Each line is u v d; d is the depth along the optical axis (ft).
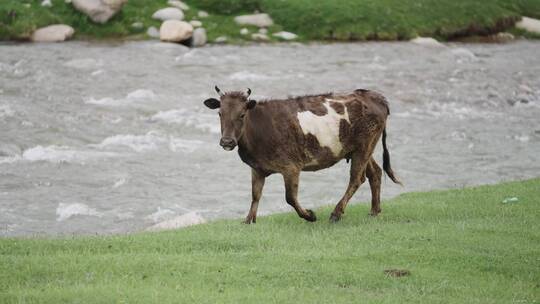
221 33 471.62
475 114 358.02
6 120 303.48
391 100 369.91
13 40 444.14
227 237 159.02
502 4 569.23
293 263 139.95
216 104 166.30
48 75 377.50
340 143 172.76
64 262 137.39
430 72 424.05
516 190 210.59
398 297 122.83
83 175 252.42
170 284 126.62
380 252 146.92
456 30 520.42
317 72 410.52
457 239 157.69
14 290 121.60
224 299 118.32
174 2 493.77
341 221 177.17
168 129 312.09
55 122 307.58
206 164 274.16
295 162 169.48
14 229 201.05
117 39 456.45
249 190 247.29
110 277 129.80
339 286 129.39
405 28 501.97
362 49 467.52
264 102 168.96
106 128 307.37
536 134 327.06
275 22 489.67
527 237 160.86
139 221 212.02
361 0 514.68
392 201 201.26
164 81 382.22
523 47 510.17
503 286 130.72
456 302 120.98
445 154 294.66
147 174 257.96
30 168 255.70
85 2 464.24
